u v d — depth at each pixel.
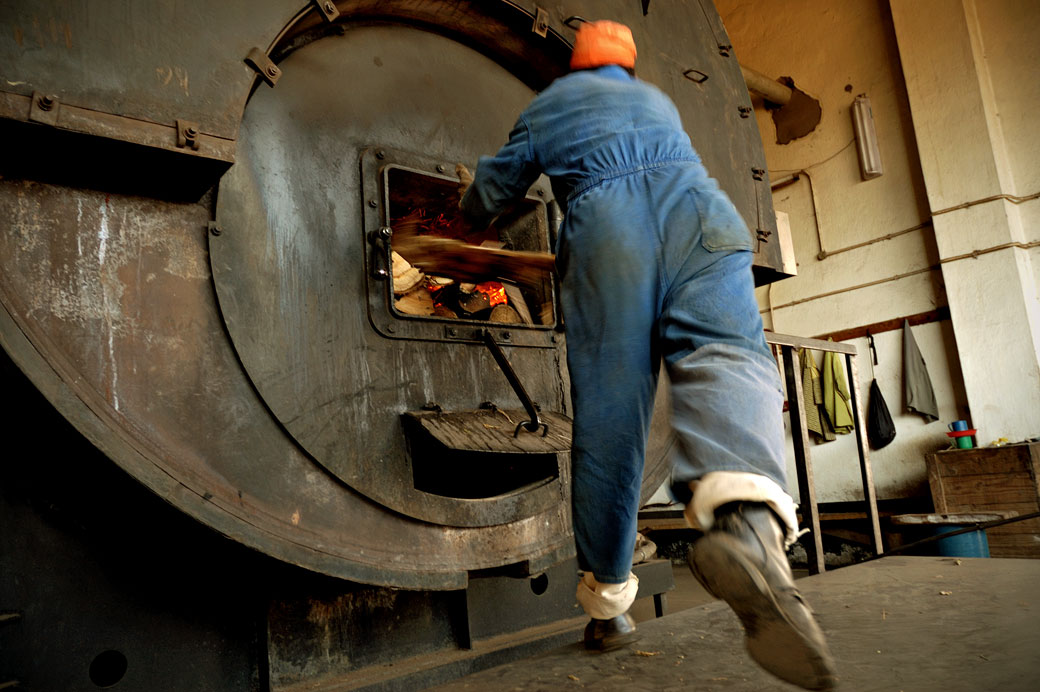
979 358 7.10
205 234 1.63
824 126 8.57
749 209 2.96
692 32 2.95
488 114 2.42
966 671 1.31
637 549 2.81
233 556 1.75
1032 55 7.11
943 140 7.45
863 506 7.73
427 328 2.02
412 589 1.80
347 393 1.81
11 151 1.39
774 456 1.14
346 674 1.88
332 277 1.85
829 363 8.14
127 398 1.45
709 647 1.60
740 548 0.98
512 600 2.28
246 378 1.63
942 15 7.51
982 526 2.94
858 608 1.90
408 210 2.39
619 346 1.35
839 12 8.50
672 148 1.44
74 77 1.41
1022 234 7.09
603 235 1.38
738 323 1.26
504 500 2.03
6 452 1.48
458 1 2.19
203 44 1.59
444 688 1.45
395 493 1.83
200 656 1.67
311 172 1.88
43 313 1.38
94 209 1.49
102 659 1.57
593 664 1.54
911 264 7.82
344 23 2.06
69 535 1.53
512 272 2.04
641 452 1.40
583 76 1.55
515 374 2.05
